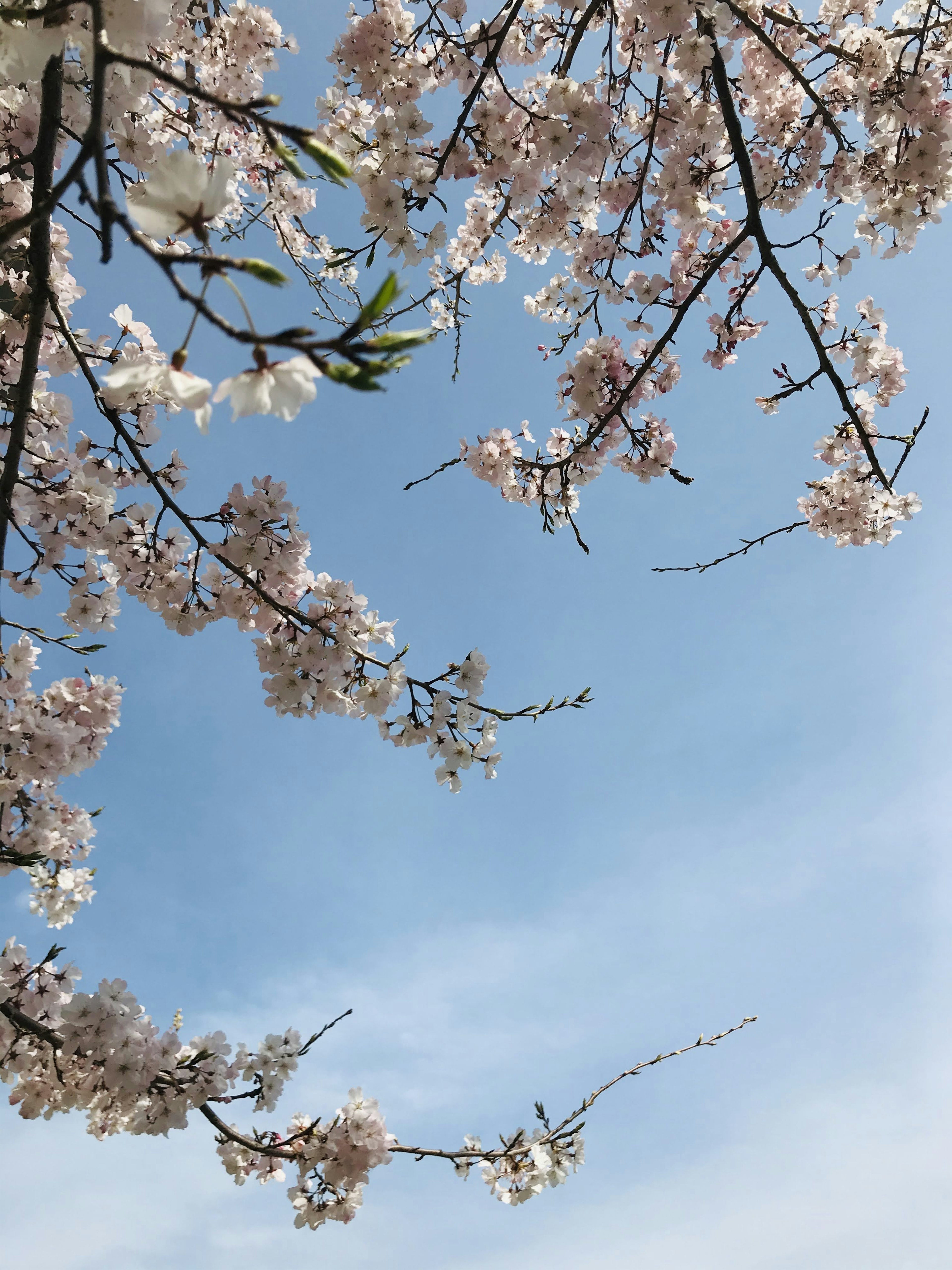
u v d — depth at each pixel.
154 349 4.05
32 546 3.92
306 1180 4.16
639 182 4.48
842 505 5.18
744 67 4.98
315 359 1.22
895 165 4.42
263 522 3.87
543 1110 4.78
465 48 4.06
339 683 4.00
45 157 2.98
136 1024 3.82
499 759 4.04
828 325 5.29
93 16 1.34
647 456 5.05
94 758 3.99
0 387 3.84
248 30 5.36
